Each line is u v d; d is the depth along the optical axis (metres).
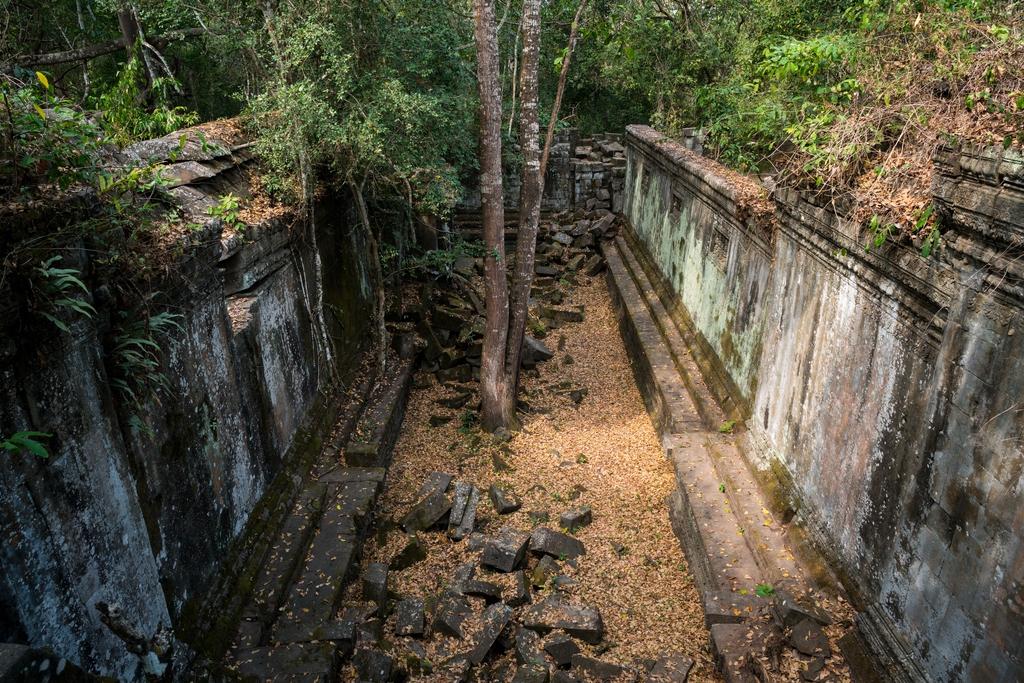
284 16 9.28
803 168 6.94
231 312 7.64
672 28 16.11
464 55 12.58
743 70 12.38
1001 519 4.27
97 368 4.75
